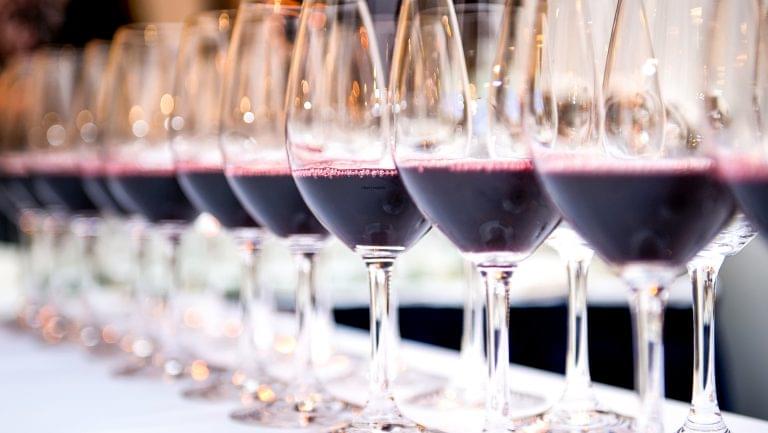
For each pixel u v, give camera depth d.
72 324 1.73
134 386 1.27
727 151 0.79
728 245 0.91
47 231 1.90
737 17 0.79
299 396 1.12
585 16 0.86
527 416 1.06
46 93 1.68
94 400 1.21
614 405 1.10
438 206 0.92
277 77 1.10
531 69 0.87
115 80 1.37
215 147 1.21
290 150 1.01
